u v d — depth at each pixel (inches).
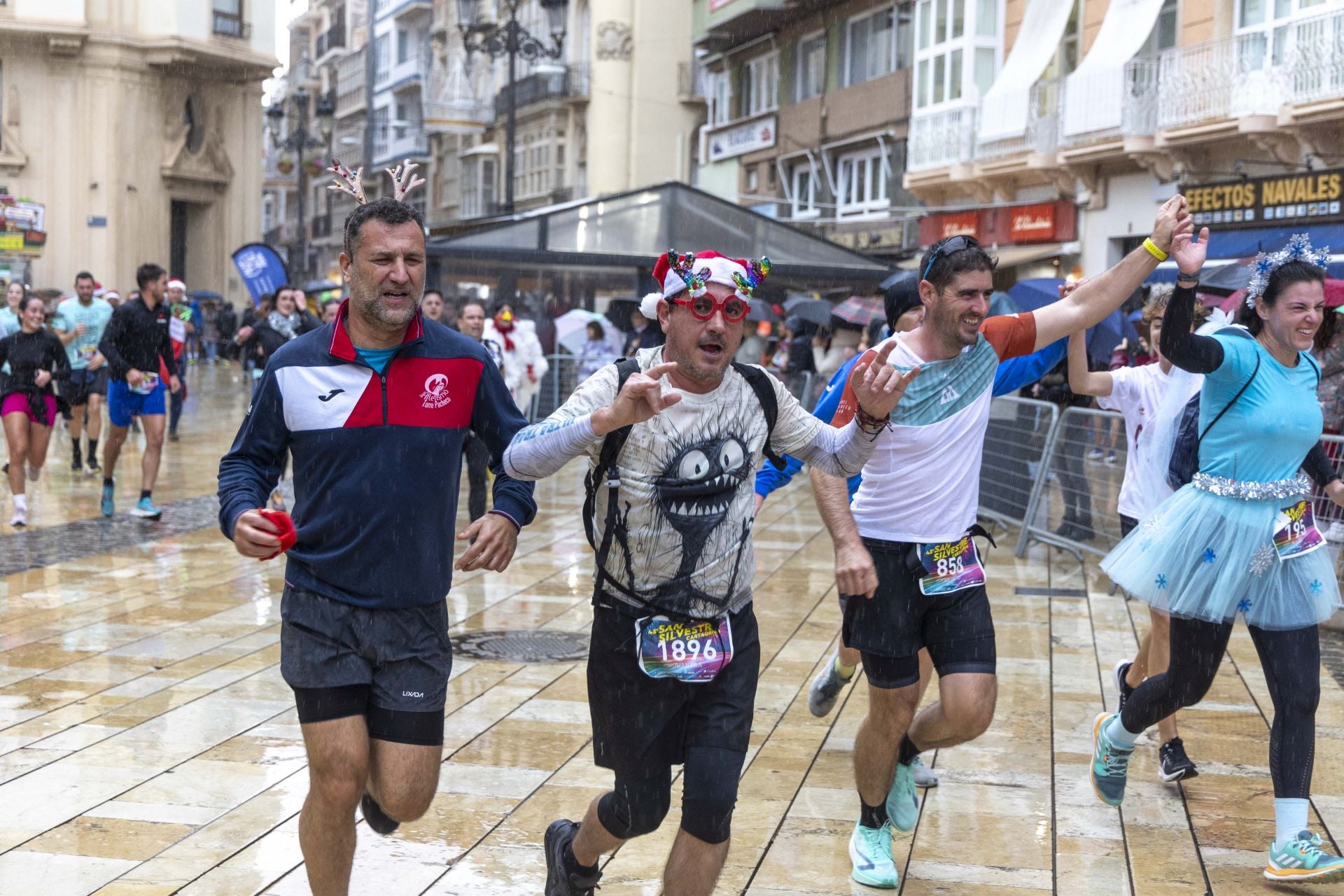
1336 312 338.0
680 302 130.9
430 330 140.8
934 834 185.6
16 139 1768.0
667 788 142.3
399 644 138.2
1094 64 824.3
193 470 614.5
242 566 380.2
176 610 320.2
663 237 835.4
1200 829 189.0
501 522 140.3
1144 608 337.1
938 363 163.0
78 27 1745.8
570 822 153.9
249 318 816.9
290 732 225.5
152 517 463.5
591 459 137.0
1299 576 174.2
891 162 1101.1
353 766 135.9
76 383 592.7
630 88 1696.6
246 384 1247.5
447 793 198.2
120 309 456.1
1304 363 181.3
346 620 136.8
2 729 226.1
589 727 231.1
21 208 1660.9
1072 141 846.5
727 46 1403.8
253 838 179.5
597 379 136.3
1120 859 177.6
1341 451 320.5
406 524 137.5
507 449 137.6
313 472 138.3
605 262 829.8
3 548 404.5
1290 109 682.8
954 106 969.5
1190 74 751.7
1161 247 167.5
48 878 165.6
